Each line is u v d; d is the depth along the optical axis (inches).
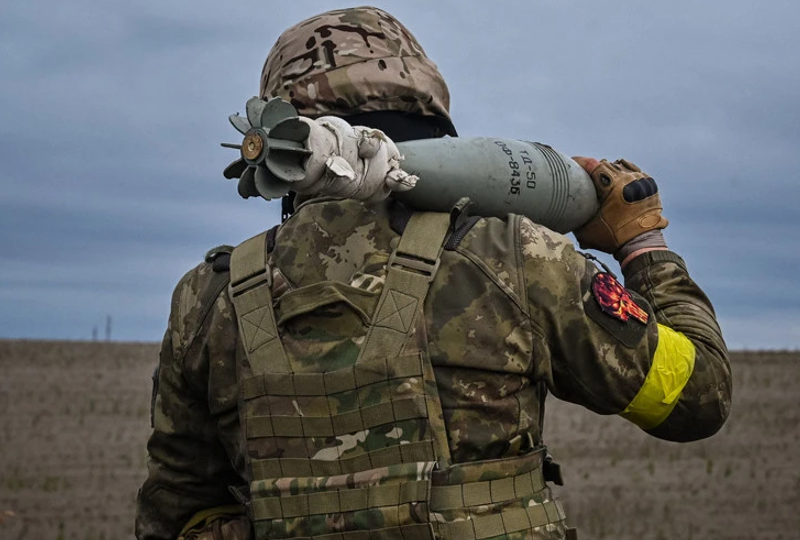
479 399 95.1
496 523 94.0
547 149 111.3
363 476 94.3
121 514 584.4
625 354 98.1
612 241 112.9
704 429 103.7
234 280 102.3
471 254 97.0
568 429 922.1
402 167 100.8
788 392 1160.2
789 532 528.1
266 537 97.1
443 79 112.0
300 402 96.3
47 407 1125.7
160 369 110.6
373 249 99.1
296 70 107.3
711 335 104.9
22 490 652.1
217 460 111.4
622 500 612.1
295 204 107.8
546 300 96.3
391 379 94.0
